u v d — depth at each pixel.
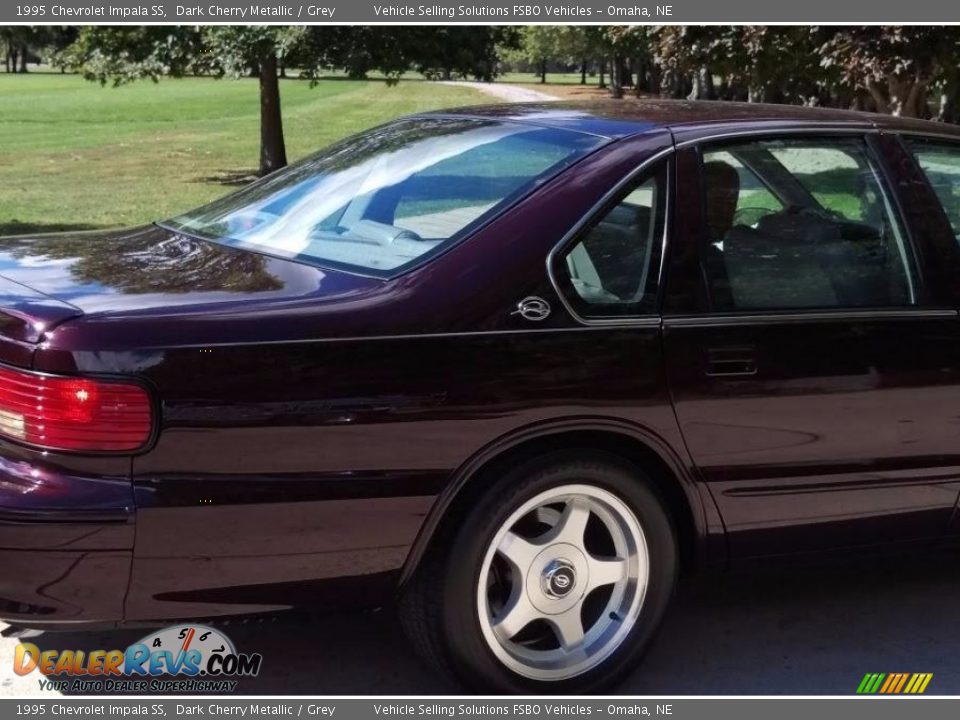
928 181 3.83
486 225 3.17
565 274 3.14
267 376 2.80
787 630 3.91
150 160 24.06
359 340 2.88
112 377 2.69
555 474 3.12
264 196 3.92
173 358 2.73
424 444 2.94
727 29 14.02
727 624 3.93
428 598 3.09
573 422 3.08
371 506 2.92
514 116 3.84
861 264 3.61
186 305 2.86
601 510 3.27
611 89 78.81
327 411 2.85
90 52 21.19
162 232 3.87
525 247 3.12
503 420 3.00
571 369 3.07
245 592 2.89
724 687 3.50
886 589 4.28
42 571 2.69
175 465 2.74
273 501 2.83
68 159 23.39
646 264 3.28
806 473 3.46
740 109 3.86
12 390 2.72
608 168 3.32
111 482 2.70
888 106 14.65
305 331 2.85
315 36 19.55
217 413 2.76
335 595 2.99
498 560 3.20
